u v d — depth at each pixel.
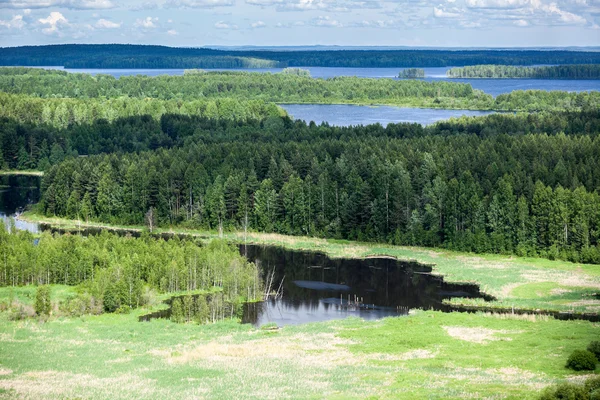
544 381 95.81
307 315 139.62
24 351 113.25
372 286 160.50
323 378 100.81
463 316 134.88
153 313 138.12
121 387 96.69
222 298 141.62
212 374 102.94
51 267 153.25
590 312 136.88
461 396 90.19
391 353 113.81
